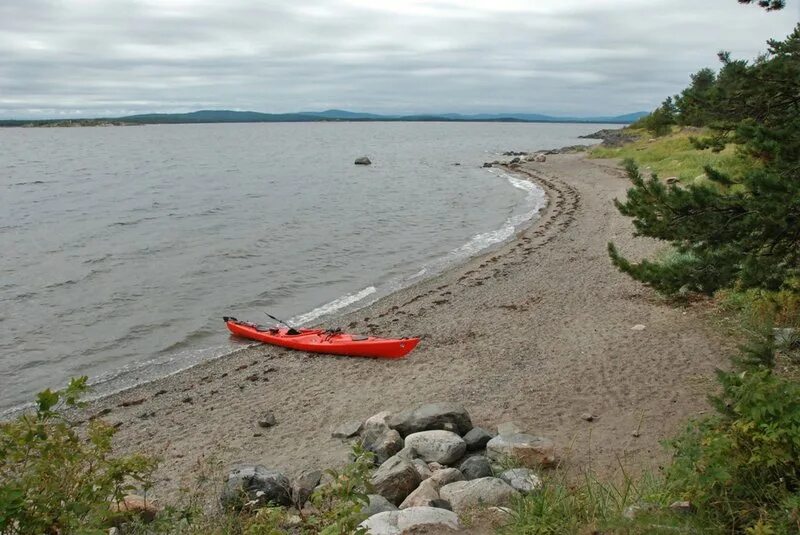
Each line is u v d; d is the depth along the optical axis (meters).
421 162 70.94
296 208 35.94
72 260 23.02
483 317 15.05
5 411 11.60
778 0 7.86
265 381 12.34
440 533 5.21
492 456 7.60
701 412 8.46
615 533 4.61
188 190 45.00
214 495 7.23
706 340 11.20
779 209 6.23
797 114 7.36
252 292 19.19
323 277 20.97
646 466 7.14
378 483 6.47
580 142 118.94
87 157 85.12
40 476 3.80
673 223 7.33
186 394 11.98
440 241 26.47
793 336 9.31
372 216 33.03
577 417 9.02
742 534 4.26
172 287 19.66
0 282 20.00
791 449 4.39
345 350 13.38
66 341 15.14
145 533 5.19
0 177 55.31
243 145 119.25
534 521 5.08
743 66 7.56
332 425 9.94
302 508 6.65
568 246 22.28
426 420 8.47
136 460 4.35
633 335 12.14
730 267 7.14
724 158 27.17
